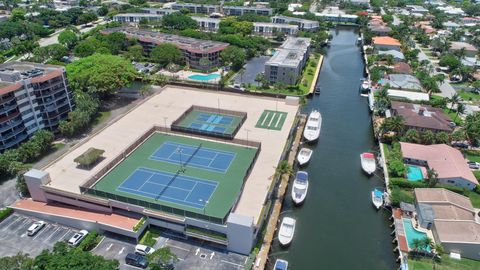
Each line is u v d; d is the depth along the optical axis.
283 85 181.12
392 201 103.38
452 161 116.00
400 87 178.88
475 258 86.62
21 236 91.25
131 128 133.12
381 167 124.56
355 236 97.19
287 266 85.94
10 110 119.44
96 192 93.19
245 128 132.88
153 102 156.00
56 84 134.12
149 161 112.12
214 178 104.31
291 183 117.12
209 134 124.88
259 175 105.88
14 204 100.19
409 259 86.50
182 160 112.94
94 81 158.25
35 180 97.69
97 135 127.38
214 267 82.88
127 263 83.44
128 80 171.25
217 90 178.38
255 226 86.06
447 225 90.75
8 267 73.88
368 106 172.88
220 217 87.69
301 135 144.62
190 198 95.44
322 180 119.62
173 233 91.56
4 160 109.81
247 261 84.44
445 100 157.88
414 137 132.12
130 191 97.94
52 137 127.62
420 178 114.75
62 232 92.81
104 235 91.69
